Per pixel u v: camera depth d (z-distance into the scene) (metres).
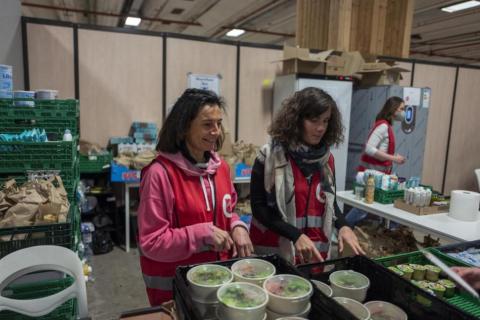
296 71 4.05
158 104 4.27
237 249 1.33
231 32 8.27
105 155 3.71
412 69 5.43
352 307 0.88
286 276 0.92
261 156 1.66
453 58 9.91
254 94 4.64
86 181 3.91
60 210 1.75
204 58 4.38
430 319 0.87
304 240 1.45
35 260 1.42
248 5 6.41
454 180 6.27
